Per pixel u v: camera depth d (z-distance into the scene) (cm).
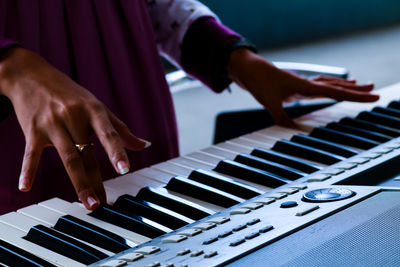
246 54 131
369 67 557
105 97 129
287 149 101
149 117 136
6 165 119
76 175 84
